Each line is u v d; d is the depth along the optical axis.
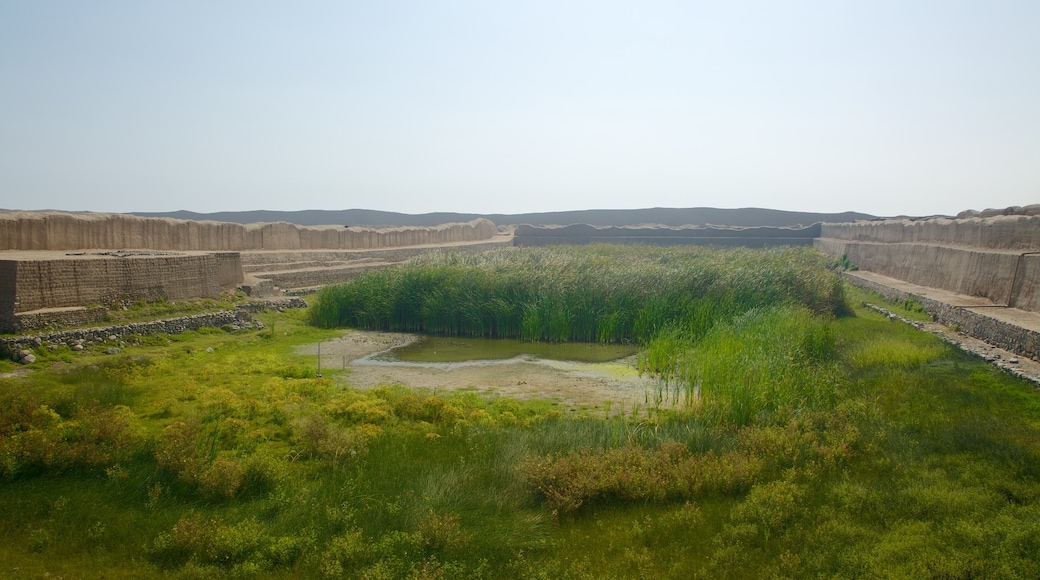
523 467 8.27
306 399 11.94
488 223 54.56
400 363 16.23
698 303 19.42
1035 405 10.80
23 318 14.34
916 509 7.45
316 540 6.94
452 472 8.25
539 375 15.02
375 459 8.88
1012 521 6.95
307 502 7.61
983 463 8.61
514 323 20.16
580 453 8.83
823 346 15.23
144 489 7.86
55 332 14.57
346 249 33.91
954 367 13.49
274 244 29.31
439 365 16.05
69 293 15.79
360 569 6.41
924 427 10.00
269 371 14.09
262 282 23.34
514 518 7.41
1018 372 12.50
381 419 10.76
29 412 9.59
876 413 10.53
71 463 8.30
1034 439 9.26
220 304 20.20
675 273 21.05
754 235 47.25
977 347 14.98
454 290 20.58
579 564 6.57
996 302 18.44
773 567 6.46
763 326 15.42
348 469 8.59
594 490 7.88
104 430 9.01
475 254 28.61
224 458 8.72
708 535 7.18
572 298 20.02
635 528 7.28
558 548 7.00
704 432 9.80
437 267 22.39
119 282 17.12
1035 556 6.29
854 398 11.38
